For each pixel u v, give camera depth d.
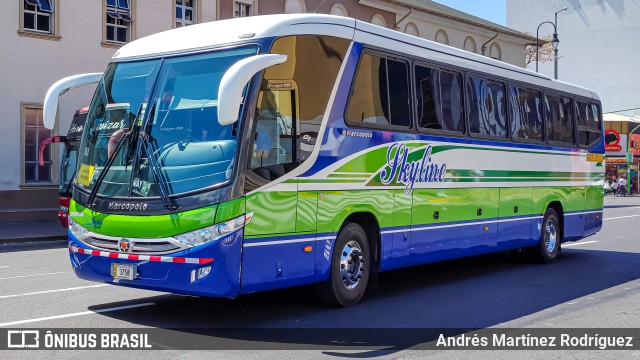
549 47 58.09
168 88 7.79
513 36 44.69
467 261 14.20
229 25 8.09
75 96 23.61
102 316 8.18
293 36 7.98
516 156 12.55
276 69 7.74
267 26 7.79
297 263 7.94
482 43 42.75
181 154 7.41
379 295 9.99
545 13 74.50
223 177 7.20
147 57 8.13
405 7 36.62
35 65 22.77
